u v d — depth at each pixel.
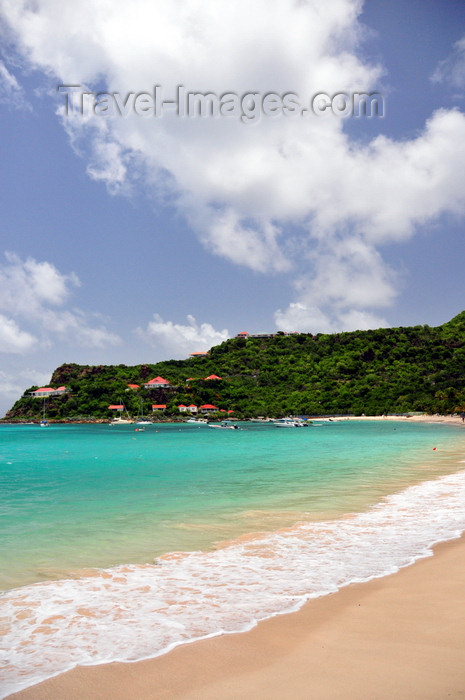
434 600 7.99
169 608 8.16
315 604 8.12
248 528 14.54
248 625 7.32
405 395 158.50
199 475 29.47
